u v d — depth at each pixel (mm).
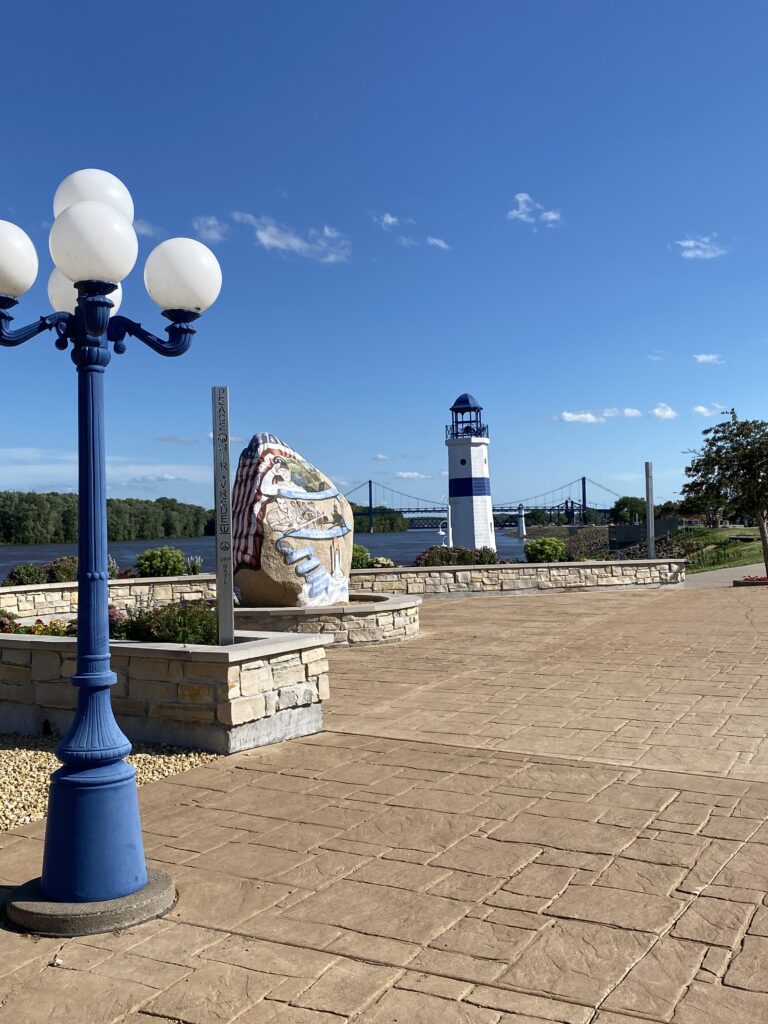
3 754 7445
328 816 5598
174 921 4219
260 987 3598
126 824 4371
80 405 4488
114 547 102438
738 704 8484
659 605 18047
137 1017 3408
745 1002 3393
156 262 4781
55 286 5285
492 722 8016
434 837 5191
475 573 21031
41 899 4301
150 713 7441
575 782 6172
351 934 4031
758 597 19156
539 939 3926
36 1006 3500
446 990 3537
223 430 8039
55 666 8039
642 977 3590
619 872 4617
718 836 5086
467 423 41031
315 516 13477
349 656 12086
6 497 106062
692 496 26062
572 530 90125
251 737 7246
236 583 13516
